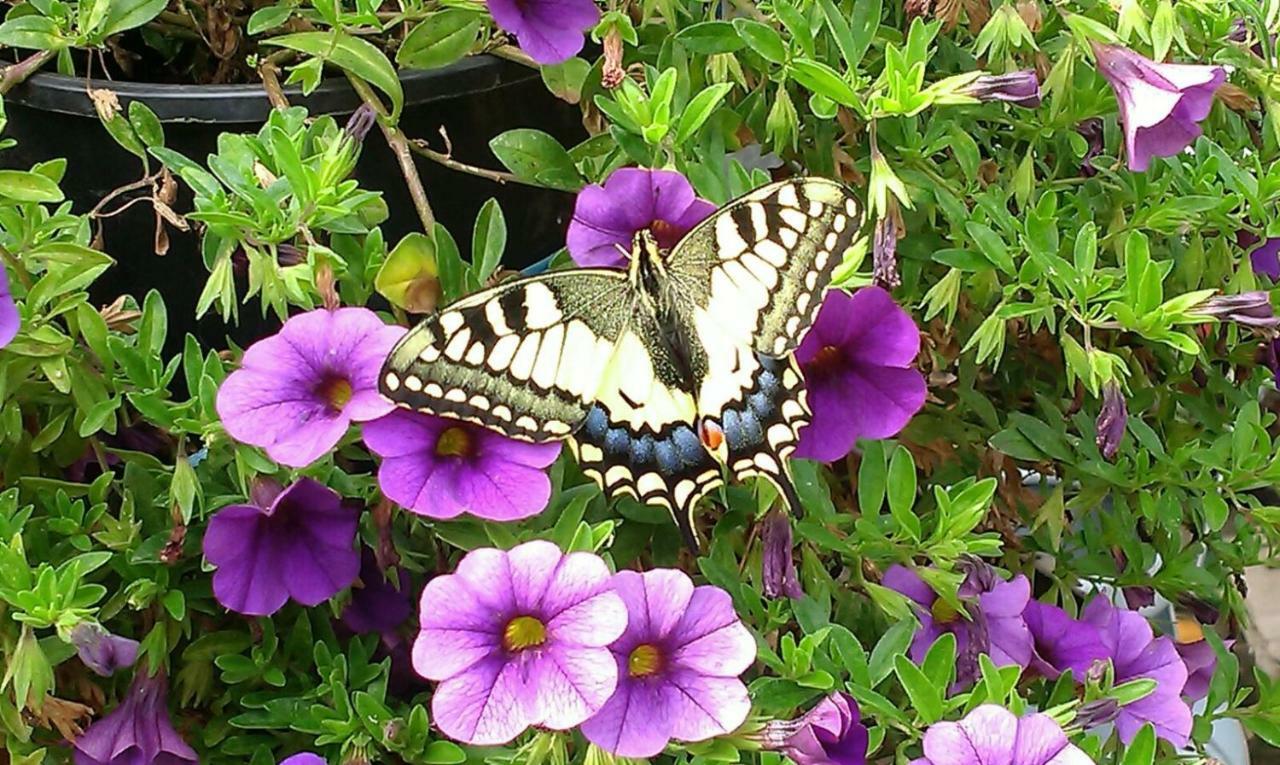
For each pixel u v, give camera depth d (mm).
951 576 269
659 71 289
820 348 254
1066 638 291
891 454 289
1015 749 231
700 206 257
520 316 227
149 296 270
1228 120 342
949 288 288
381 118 291
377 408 234
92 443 281
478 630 221
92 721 279
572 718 214
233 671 275
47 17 299
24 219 267
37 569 256
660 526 278
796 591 267
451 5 288
